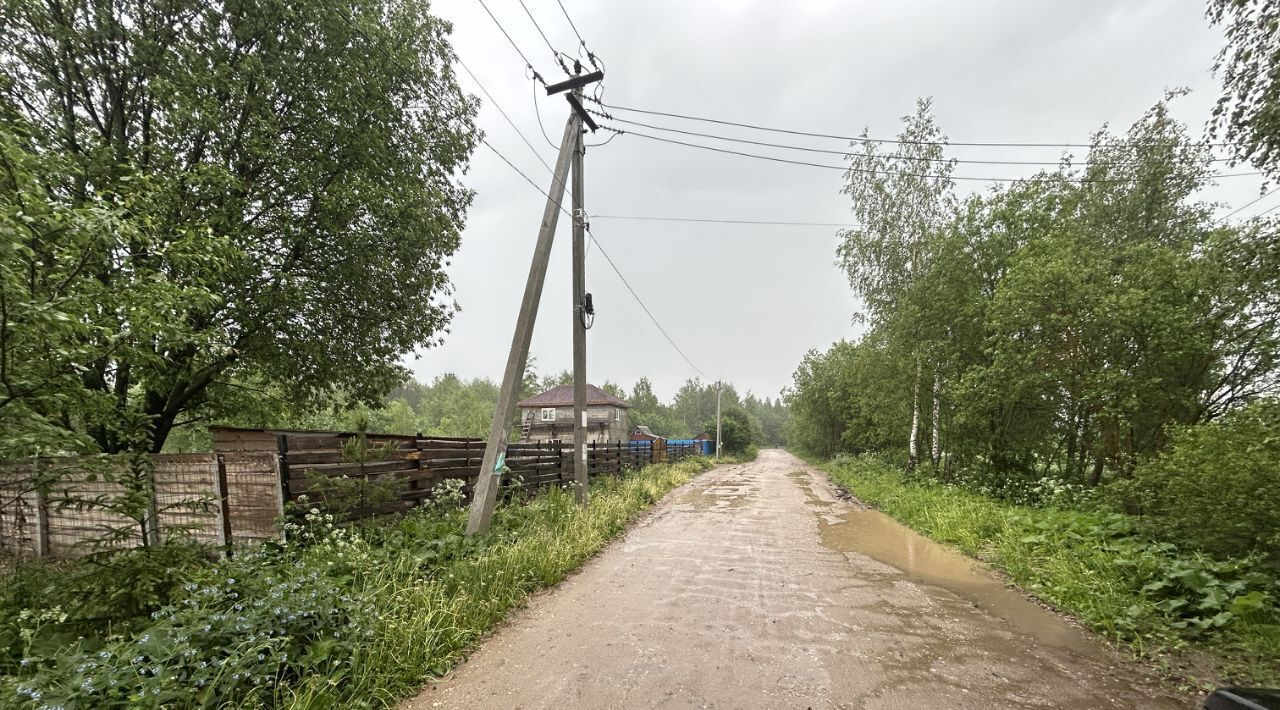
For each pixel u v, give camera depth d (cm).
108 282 491
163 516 514
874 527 941
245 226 829
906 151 1577
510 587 483
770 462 4269
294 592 340
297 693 267
